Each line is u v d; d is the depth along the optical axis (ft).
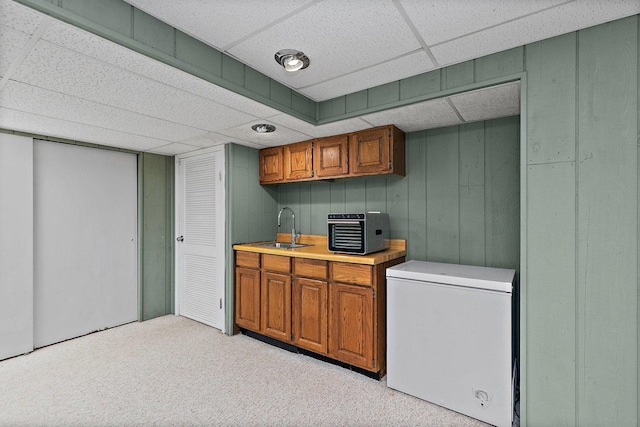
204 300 11.50
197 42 5.47
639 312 4.68
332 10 4.61
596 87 4.94
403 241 9.20
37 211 9.29
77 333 10.16
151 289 12.04
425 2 4.42
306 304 8.79
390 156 8.39
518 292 7.36
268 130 8.86
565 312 5.18
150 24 4.79
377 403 6.72
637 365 4.70
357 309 7.81
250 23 4.97
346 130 8.94
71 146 10.03
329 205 10.90
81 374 7.83
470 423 6.08
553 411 5.29
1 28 4.06
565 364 5.18
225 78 5.95
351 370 8.15
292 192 11.89
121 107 6.98
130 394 6.98
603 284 4.90
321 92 7.77
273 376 7.82
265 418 6.22
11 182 8.67
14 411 6.36
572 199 5.11
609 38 4.85
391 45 5.57
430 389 6.70
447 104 6.93
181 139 9.98
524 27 4.99
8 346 8.62
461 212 8.38
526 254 5.48
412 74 6.73
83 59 4.90
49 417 6.19
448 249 8.57
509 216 7.74
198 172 11.69
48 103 6.69
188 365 8.36
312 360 8.71
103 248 10.78
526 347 5.48
